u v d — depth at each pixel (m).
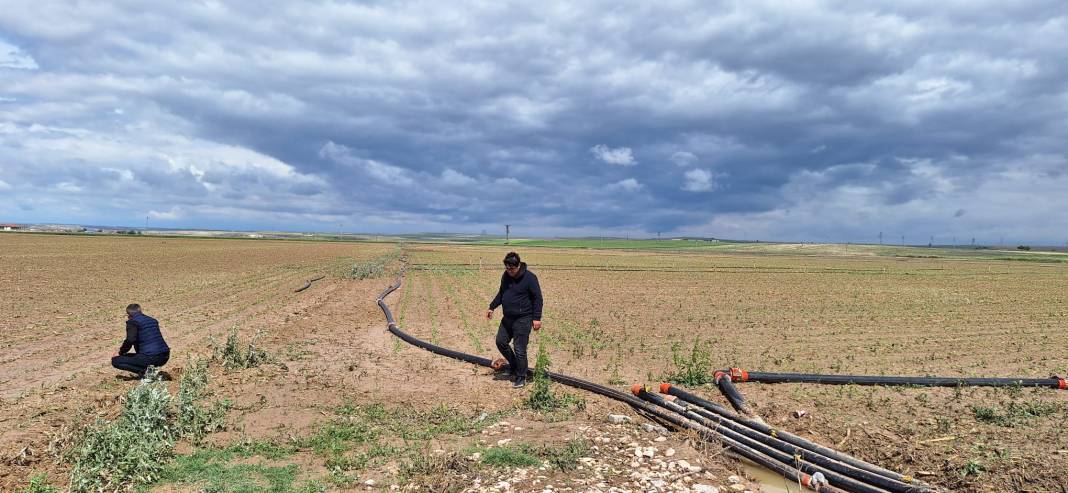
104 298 22.67
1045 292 32.81
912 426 8.51
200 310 19.97
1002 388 10.95
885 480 6.33
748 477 6.82
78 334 15.11
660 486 6.16
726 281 38.47
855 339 16.20
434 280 35.69
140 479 6.11
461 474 6.38
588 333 16.33
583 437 7.46
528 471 6.46
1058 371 12.51
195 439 7.44
